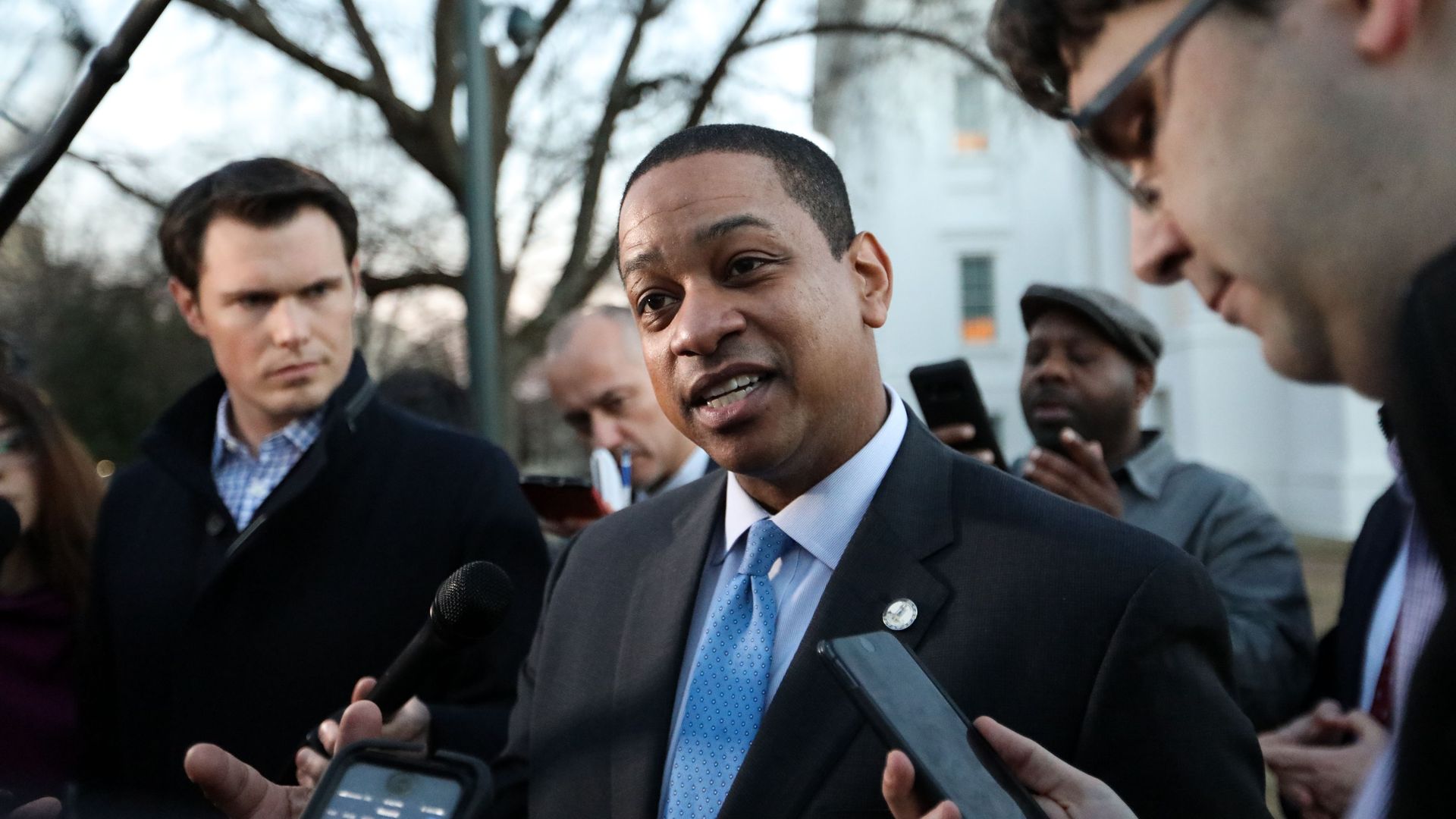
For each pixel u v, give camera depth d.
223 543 2.32
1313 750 1.67
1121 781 1.32
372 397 2.46
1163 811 1.30
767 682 1.52
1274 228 0.77
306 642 2.22
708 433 1.51
